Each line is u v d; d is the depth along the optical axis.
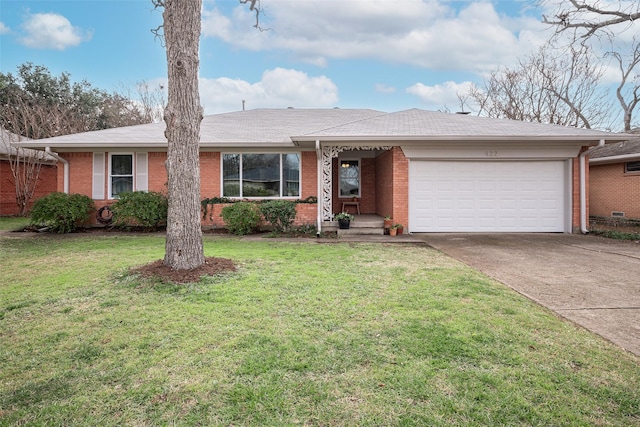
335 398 2.31
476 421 2.09
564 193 10.73
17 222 13.44
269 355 2.87
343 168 14.08
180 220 5.41
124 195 10.95
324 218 11.02
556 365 2.72
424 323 3.51
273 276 5.30
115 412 2.19
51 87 24.61
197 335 3.25
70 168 11.93
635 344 3.09
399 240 9.20
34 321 3.61
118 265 6.01
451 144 10.47
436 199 10.74
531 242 8.92
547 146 10.48
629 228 11.97
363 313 3.79
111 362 2.79
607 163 14.23
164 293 4.47
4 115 19.36
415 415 2.15
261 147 11.69
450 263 6.38
